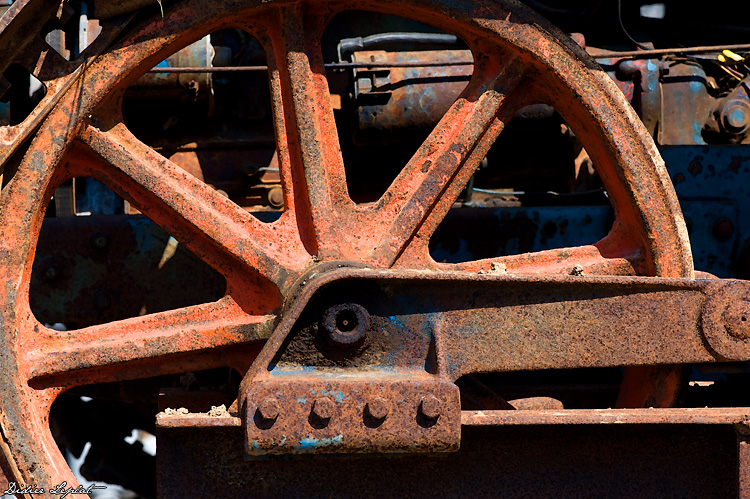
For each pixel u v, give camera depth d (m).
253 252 2.64
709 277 2.79
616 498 2.58
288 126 2.73
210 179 3.71
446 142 2.78
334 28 3.82
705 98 3.77
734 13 4.18
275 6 2.64
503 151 3.91
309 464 2.52
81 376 2.62
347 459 2.52
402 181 2.76
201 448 2.49
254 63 3.59
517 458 2.57
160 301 3.26
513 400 3.08
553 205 3.86
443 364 2.43
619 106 2.72
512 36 2.69
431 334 2.49
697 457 2.60
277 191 3.74
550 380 3.45
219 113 3.73
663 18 4.01
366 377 2.41
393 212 2.74
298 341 2.46
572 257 2.86
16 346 2.47
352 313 2.44
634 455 2.59
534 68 2.77
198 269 3.28
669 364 2.66
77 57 2.52
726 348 2.58
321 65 2.75
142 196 2.70
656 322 2.57
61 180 2.66
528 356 2.52
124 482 3.95
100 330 2.64
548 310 2.54
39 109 2.47
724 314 2.58
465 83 3.54
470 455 2.56
